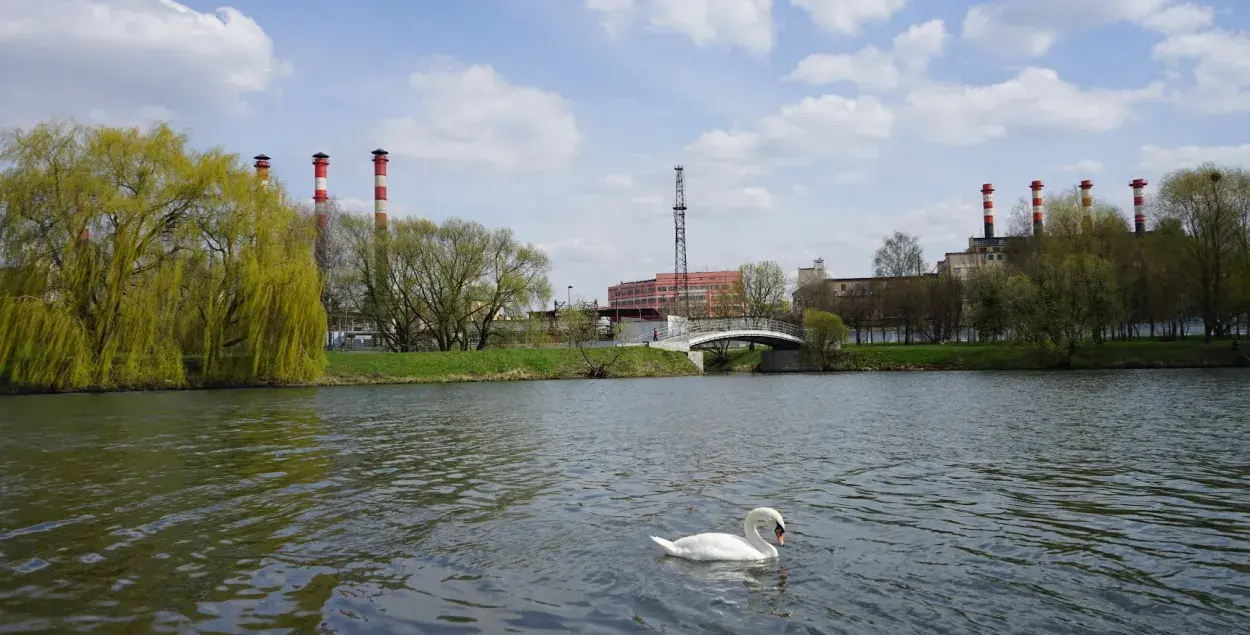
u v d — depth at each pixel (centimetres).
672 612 914
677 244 12375
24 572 1075
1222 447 2238
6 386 4625
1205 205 6806
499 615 906
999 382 5597
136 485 1731
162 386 5053
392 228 7612
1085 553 1163
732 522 1369
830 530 1305
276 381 5478
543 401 4406
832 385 5806
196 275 4994
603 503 1530
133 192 4791
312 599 963
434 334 7650
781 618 895
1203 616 903
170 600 959
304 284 5250
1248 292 6694
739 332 8388
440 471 1923
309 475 1862
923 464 2005
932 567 1091
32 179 4491
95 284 4634
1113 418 3056
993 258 13900
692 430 2862
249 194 5184
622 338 9619
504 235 7631
